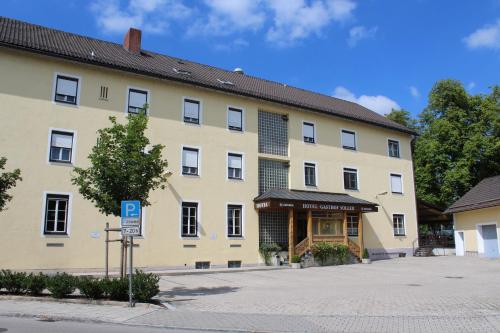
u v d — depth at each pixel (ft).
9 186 46.93
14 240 62.39
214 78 91.25
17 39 67.46
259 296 46.03
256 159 88.38
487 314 33.94
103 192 43.62
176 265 74.79
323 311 36.68
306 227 93.56
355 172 104.68
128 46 87.30
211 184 81.35
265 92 95.50
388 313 35.37
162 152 76.89
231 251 81.35
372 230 104.78
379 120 113.70
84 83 71.72
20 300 41.24
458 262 89.66
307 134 98.12
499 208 97.30
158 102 78.23
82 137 69.87
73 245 66.39
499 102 133.90
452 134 130.52
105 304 39.14
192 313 35.86
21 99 66.08
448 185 129.29
